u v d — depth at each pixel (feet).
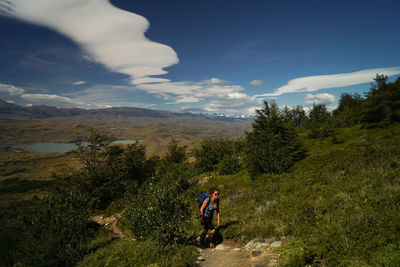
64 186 63.46
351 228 15.11
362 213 16.22
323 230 16.24
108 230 33.45
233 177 59.52
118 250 19.88
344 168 35.96
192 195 51.19
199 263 16.78
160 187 21.95
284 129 66.54
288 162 49.29
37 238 21.70
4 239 22.16
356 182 24.88
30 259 19.42
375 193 19.54
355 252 12.63
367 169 30.81
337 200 20.85
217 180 61.11
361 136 66.18
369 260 11.75
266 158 50.34
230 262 16.53
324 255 13.57
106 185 66.39
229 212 31.14
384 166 27.58
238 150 91.40
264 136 66.49
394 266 10.51
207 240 22.29
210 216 20.70
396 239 12.51
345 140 67.67
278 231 19.44
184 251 17.99
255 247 18.25
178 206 20.47
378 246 12.57
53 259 19.94
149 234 20.30
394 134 54.03
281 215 23.00
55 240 20.81
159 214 19.74
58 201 24.97
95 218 46.03
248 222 24.62
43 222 22.61
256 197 34.47
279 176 43.93
